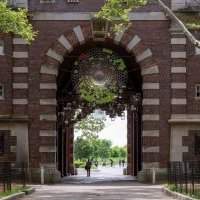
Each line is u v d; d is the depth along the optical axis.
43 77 47.19
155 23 47.28
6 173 34.50
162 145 46.94
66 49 47.34
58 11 47.25
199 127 46.78
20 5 46.66
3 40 46.53
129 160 70.56
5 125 46.59
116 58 51.34
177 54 47.16
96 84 51.91
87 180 54.75
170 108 47.09
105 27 47.06
